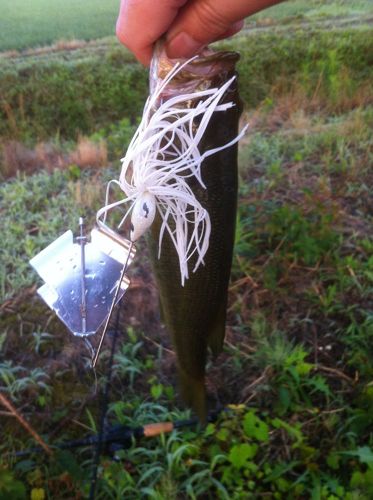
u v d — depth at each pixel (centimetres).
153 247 23
